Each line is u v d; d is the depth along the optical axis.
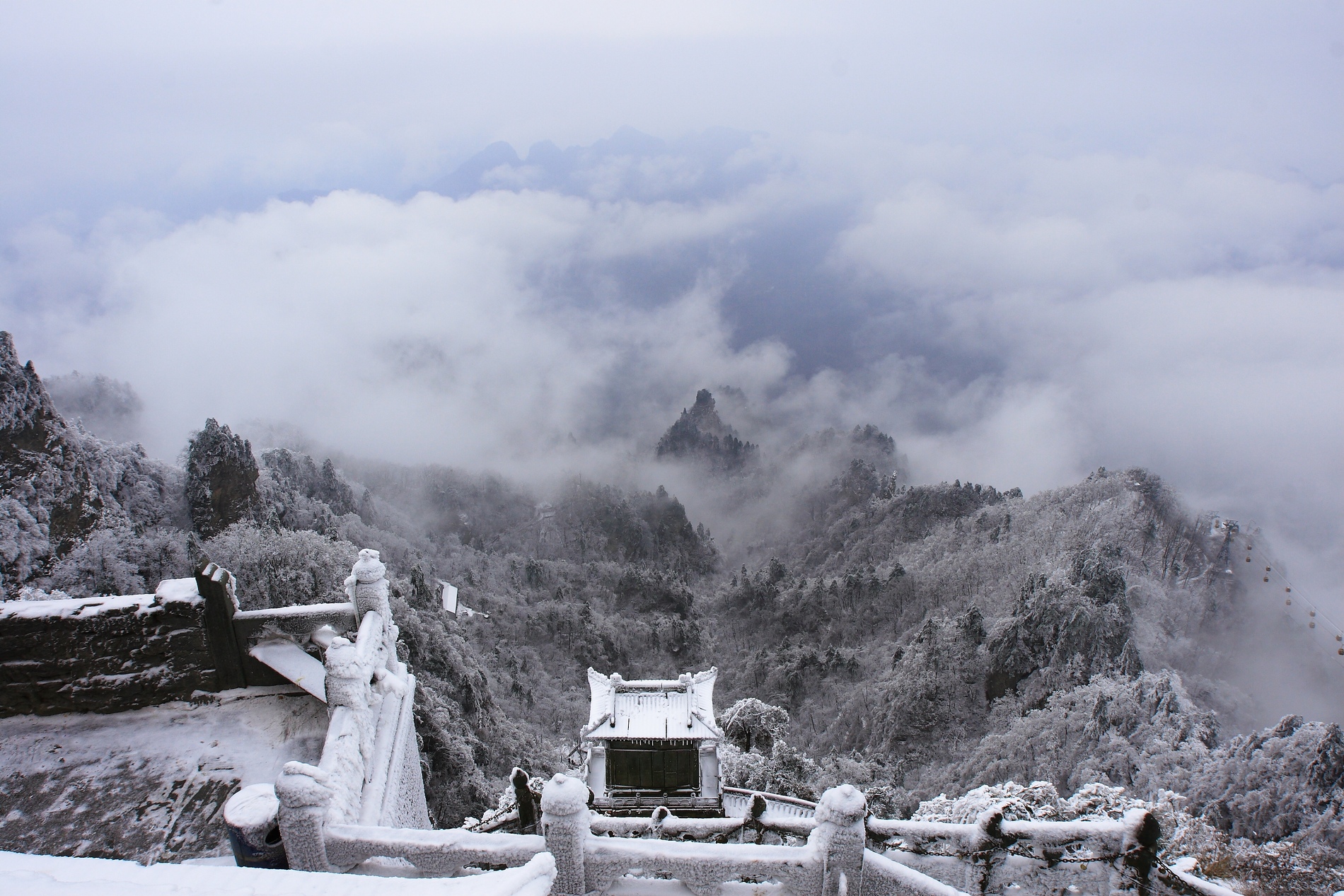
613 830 13.34
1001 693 112.06
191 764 16.03
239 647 18.03
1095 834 11.06
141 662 17.59
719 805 48.66
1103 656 106.19
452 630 101.31
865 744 115.12
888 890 10.40
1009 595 153.50
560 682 133.12
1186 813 32.75
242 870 7.95
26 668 17.31
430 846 10.86
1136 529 153.25
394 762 17.06
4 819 14.77
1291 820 55.69
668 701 56.16
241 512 102.94
